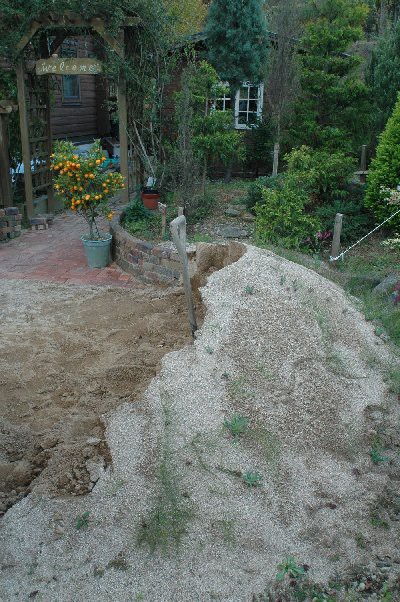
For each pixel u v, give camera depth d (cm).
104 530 275
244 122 1273
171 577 252
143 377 421
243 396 358
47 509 290
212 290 458
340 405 363
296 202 723
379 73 1161
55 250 779
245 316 421
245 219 822
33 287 633
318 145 1141
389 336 470
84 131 1588
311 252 704
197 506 284
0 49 839
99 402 392
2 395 407
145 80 942
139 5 855
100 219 945
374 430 349
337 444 333
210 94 1075
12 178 984
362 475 313
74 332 513
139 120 989
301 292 459
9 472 325
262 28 1152
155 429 335
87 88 1573
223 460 312
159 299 591
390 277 594
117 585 249
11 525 281
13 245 803
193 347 408
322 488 302
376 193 750
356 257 691
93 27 855
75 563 259
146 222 814
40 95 953
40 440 352
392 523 285
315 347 405
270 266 484
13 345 486
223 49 1145
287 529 276
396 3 2033
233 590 246
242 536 270
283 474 308
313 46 1126
